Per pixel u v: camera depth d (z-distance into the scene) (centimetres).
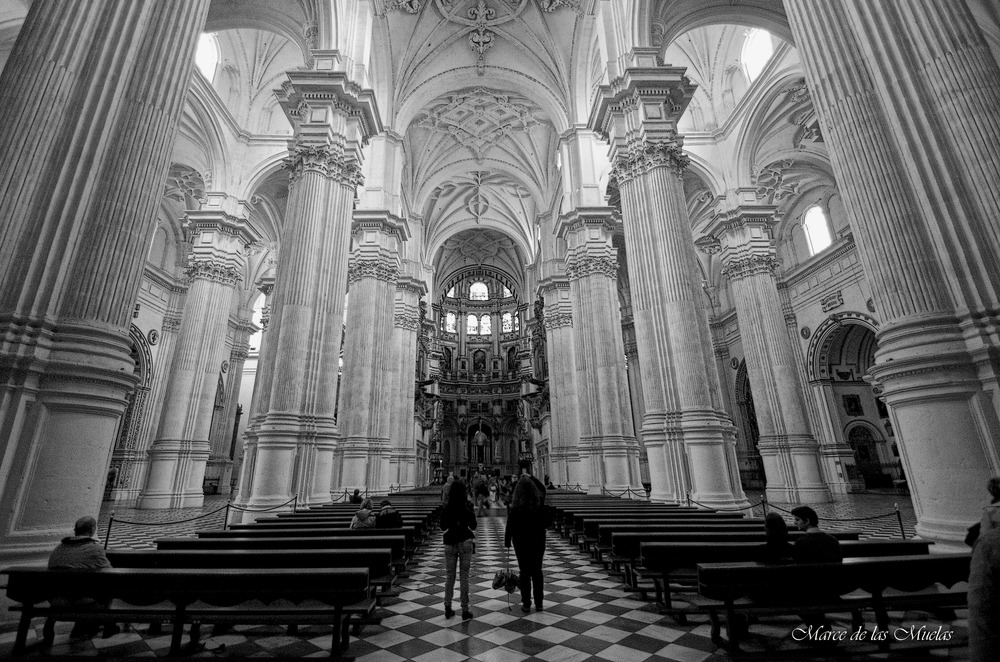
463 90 2083
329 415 1018
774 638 362
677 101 1146
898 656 312
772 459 1509
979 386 418
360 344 1586
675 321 958
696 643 361
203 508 1429
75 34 467
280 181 1942
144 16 520
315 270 1020
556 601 481
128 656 328
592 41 1794
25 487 378
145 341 2070
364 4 1320
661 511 773
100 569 317
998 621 187
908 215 477
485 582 583
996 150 447
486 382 4528
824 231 2048
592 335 1669
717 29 1794
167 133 520
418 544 738
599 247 1719
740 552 410
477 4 1809
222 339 1633
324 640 371
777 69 1523
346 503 1034
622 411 1551
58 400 401
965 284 441
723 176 1761
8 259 404
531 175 2577
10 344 388
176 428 1476
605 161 1828
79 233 441
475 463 4303
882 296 486
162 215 2195
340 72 1102
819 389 2019
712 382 943
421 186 2573
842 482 1867
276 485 872
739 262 1675
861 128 520
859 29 538
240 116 1780
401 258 2350
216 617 319
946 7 500
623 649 352
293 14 1245
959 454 412
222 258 1645
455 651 354
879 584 312
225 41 1695
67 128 450
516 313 4656
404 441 2183
